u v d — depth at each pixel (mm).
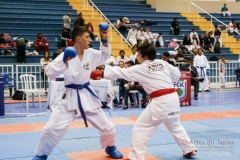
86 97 5273
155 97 5324
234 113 10359
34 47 17844
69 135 7465
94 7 23031
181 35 22625
